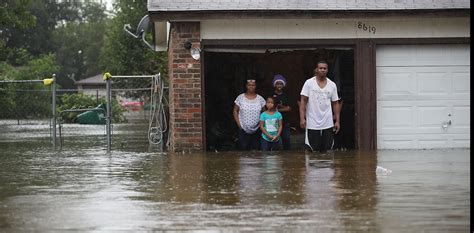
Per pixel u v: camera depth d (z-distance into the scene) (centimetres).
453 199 848
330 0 1498
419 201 836
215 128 1673
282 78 1556
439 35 1553
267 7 1475
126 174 1139
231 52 1606
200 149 1536
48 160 1412
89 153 1589
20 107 3256
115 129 2730
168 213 782
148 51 3934
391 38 1549
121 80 4388
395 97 1571
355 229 690
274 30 1529
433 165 1211
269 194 902
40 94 3378
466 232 675
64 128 2794
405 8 1489
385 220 730
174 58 1517
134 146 1809
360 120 1559
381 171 1106
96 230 701
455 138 1578
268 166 1219
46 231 700
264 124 1532
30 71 5000
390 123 1574
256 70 1717
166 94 2067
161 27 2008
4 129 2742
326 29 1538
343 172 1122
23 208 823
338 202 836
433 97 1574
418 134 1577
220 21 1516
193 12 1468
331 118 1487
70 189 972
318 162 1278
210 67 1695
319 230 688
